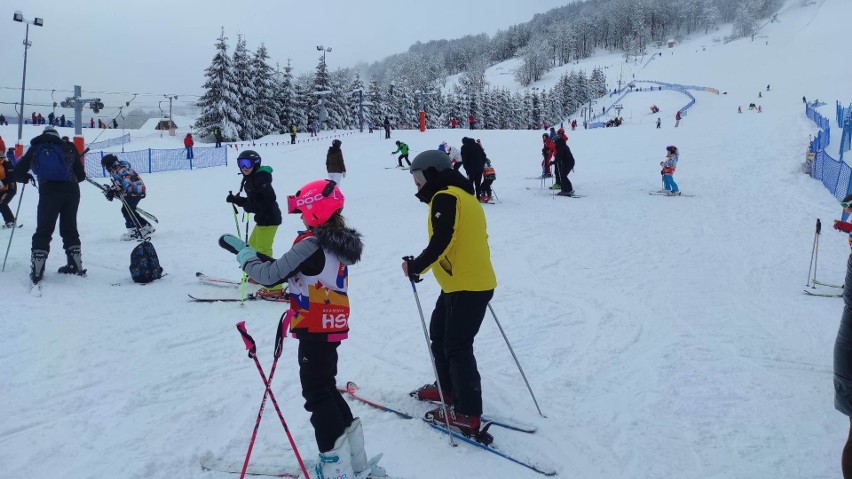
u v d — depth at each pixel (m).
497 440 3.66
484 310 3.62
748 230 11.12
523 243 9.97
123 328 5.38
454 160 14.66
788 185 15.46
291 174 20.17
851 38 105.06
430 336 3.99
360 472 3.12
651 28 167.88
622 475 3.33
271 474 3.20
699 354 5.16
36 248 6.38
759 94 71.88
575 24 170.25
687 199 14.55
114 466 3.23
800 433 3.78
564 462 3.44
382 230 10.98
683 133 29.20
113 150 31.53
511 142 30.58
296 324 3.01
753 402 4.23
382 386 4.41
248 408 4.00
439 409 3.88
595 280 7.73
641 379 4.63
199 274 7.02
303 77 54.78
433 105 70.81
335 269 3.01
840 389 2.55
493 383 4.51
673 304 6.69
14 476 3.12
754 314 6.34
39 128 35.72
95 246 8.80
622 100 95.31
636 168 19.97
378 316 6.15
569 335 5.64
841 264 8.66
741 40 131.88
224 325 5.63
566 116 103.81
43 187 6.48
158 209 13.38
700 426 3.88
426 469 3.33
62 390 4.12
